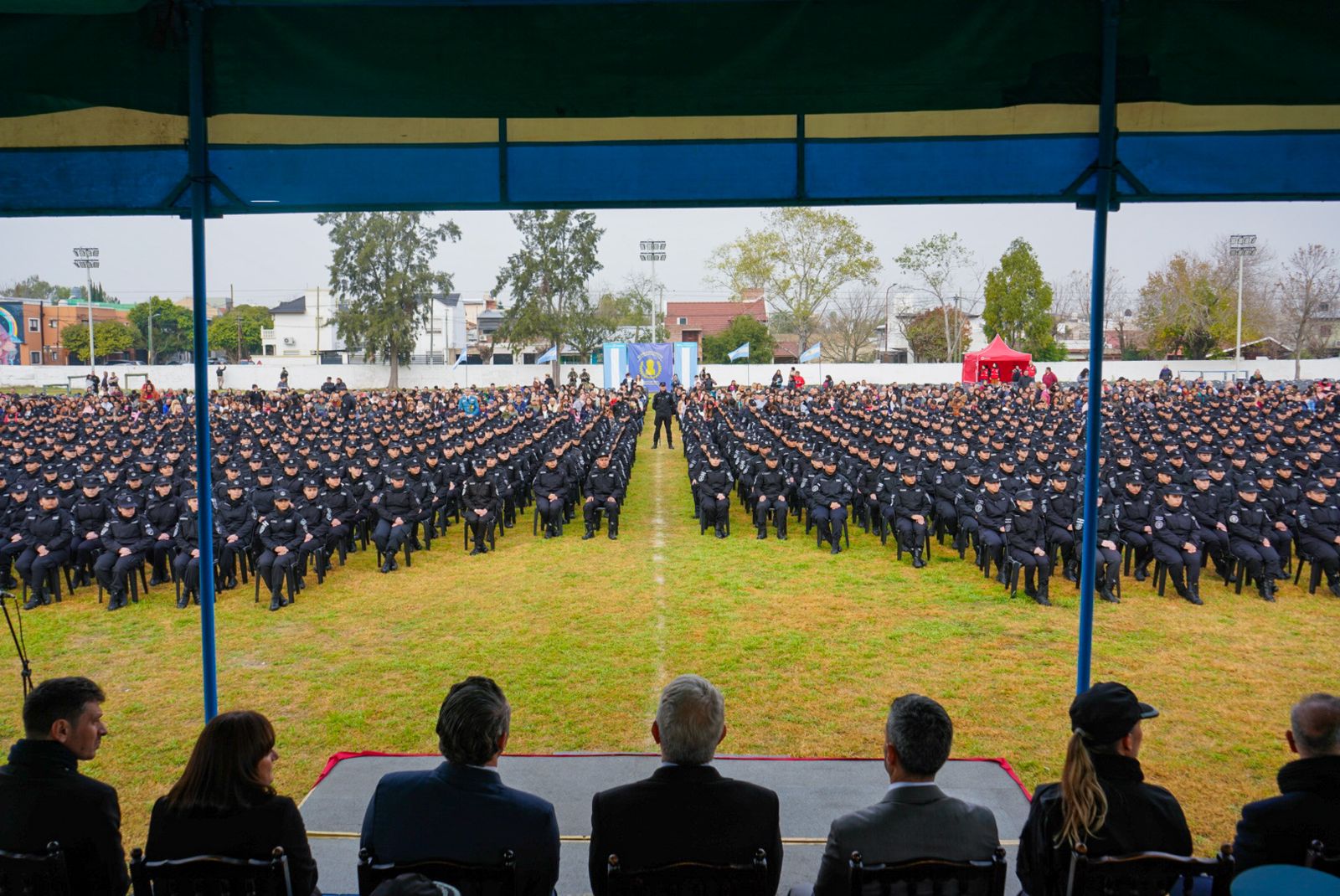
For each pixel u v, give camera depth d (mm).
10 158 5188
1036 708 8156
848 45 5027
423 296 56500
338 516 14984
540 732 7637
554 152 5289
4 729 7875
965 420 26391
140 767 7113
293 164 5230
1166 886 3082
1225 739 7555
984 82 5023
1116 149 5164
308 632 10844
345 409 34781
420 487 16250
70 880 3404
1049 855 3324
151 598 12703
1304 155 5133
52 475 18656
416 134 5250
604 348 52250
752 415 30672
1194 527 12609
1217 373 51438
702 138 5238
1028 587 12219
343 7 5000
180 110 5164
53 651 10195
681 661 9539
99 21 5039
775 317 74250
